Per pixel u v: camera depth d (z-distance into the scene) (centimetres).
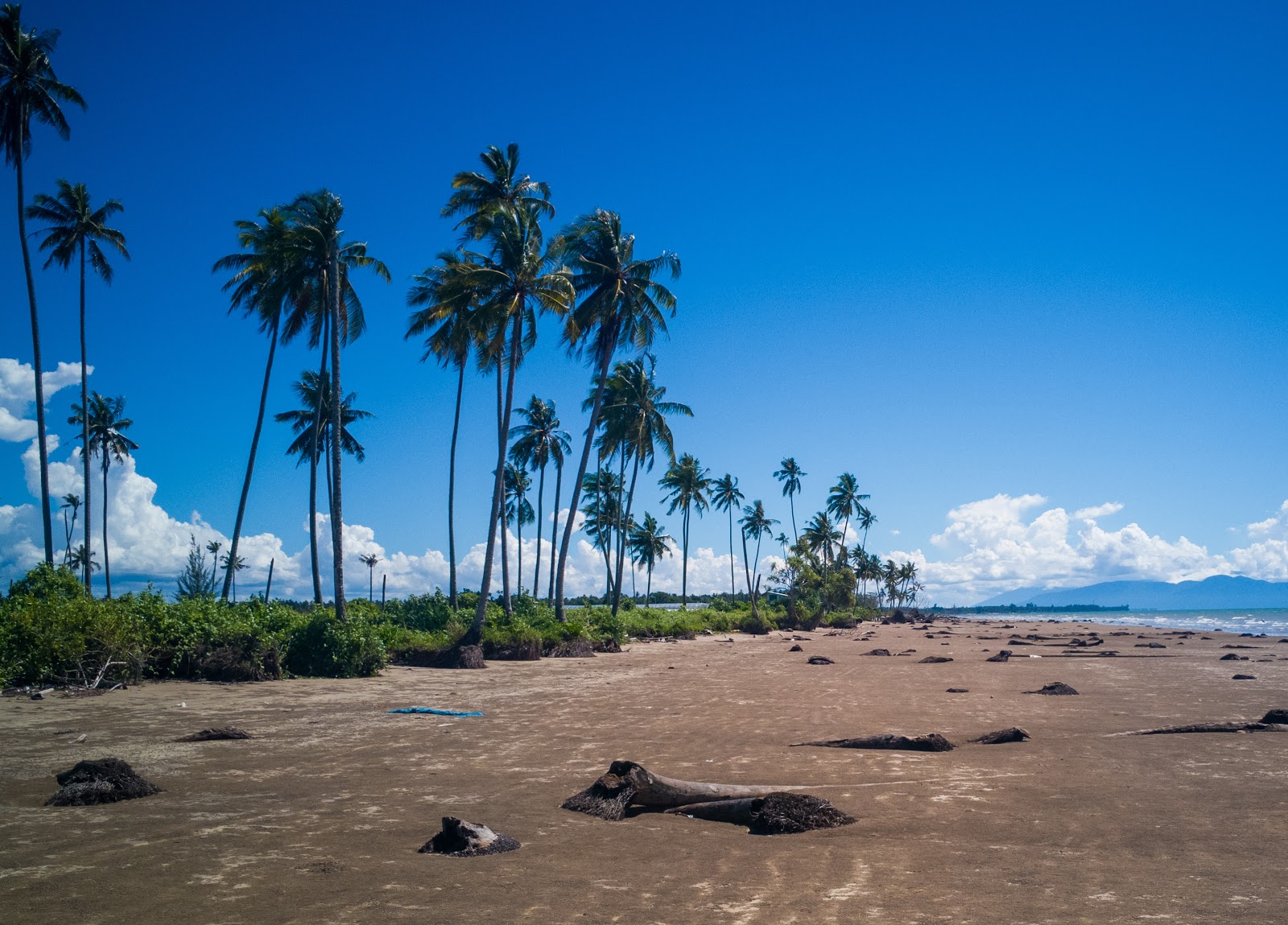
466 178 3694
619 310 3838
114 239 3550
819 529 9831
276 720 1493
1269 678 2361
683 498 7162
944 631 6831
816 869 646
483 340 3431
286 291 3147
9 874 625
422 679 2358
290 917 537
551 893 587
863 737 1220
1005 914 539
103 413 5269
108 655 1881
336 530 2708
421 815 821
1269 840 722
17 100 2861
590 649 3522
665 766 1079
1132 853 686
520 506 6525
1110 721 1487
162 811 832
